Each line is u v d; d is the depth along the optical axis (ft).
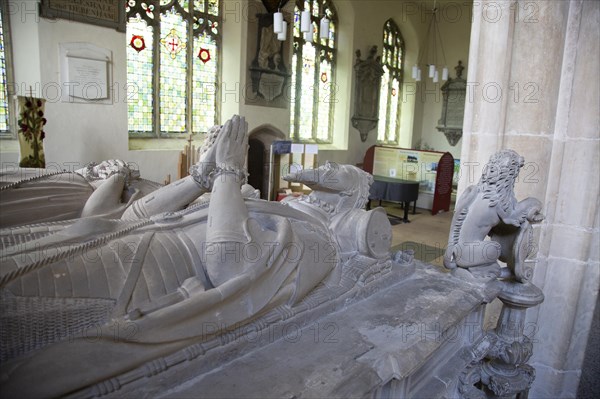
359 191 5.59
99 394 2.80
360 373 3.52
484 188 5.44
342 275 4.94
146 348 3.06
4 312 2.91
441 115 35.55
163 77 19.20
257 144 22.75
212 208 4.00
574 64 6.77
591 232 7.06
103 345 2.89
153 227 4.04
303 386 3.29
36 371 2.64
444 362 5.12
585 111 6.79
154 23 18.43
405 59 34.17
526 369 6.14
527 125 6.76
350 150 29.43
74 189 4.78
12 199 4.21
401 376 3.64
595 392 8.02
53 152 14.61
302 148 17.61
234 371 3.45
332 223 5.31
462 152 7.16
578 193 7.03
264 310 3.87
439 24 34.24
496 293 5.61
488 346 5.70
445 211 25.02
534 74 6.61
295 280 4.13
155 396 3.05
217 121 21.58
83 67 14.92
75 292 3.21
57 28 14.19
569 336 7.44
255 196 5.35
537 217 5.44
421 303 4.96
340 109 28.60
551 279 7.47
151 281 3.54
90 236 3.67
